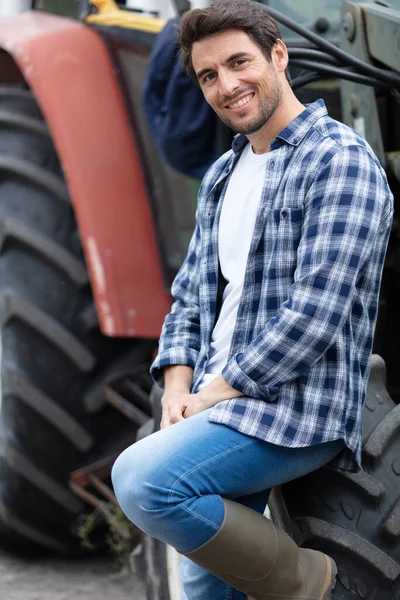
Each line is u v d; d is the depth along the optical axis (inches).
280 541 134.9
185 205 219.6
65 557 252.7
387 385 193.5
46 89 220.7
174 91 190.2
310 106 137.6
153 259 216.5
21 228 228.5
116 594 226.1
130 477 132.6
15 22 241.8
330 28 201.8
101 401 227.1
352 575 141.4
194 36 135.9
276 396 133.2
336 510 144.5
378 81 172.7
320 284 129.0
